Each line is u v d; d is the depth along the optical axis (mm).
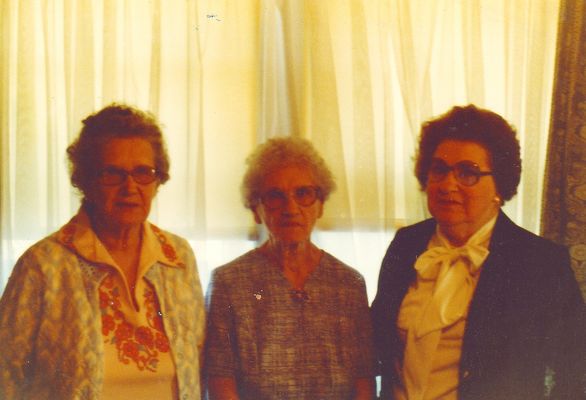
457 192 1177
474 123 1186
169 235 1279
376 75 1821
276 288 1253
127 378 1103
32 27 1710
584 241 1733
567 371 1159
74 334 1070
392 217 1803
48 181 1705
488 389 1106
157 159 1187
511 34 1863
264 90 1791
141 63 1745
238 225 1796
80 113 1689
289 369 1216
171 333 1157
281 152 1270
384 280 1305
